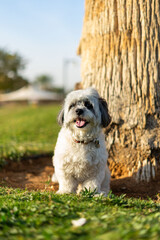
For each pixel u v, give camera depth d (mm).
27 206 2852
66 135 4273
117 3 5238
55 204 2924
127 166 5258
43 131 12023
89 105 4309
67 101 4453
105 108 4570
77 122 4094
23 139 9742
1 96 61719
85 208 2861
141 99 5043
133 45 5090
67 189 4234
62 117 4609
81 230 2201
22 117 19875
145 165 5035
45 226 2352
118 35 5262
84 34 6160
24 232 2197
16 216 2555
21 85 63156
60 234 2117
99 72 5551
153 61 4965
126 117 5172
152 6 4953
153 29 4949
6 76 58750
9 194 3611
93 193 3635
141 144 5059
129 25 5094
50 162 7023
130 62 5125
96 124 4211
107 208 2943
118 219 2418
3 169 6230
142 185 4941
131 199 3744
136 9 5020
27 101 59469
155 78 4953
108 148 5402
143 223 2330
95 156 4180
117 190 4887
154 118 5008
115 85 5293
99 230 2174
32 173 6156
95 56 5652
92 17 5766
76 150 4141
